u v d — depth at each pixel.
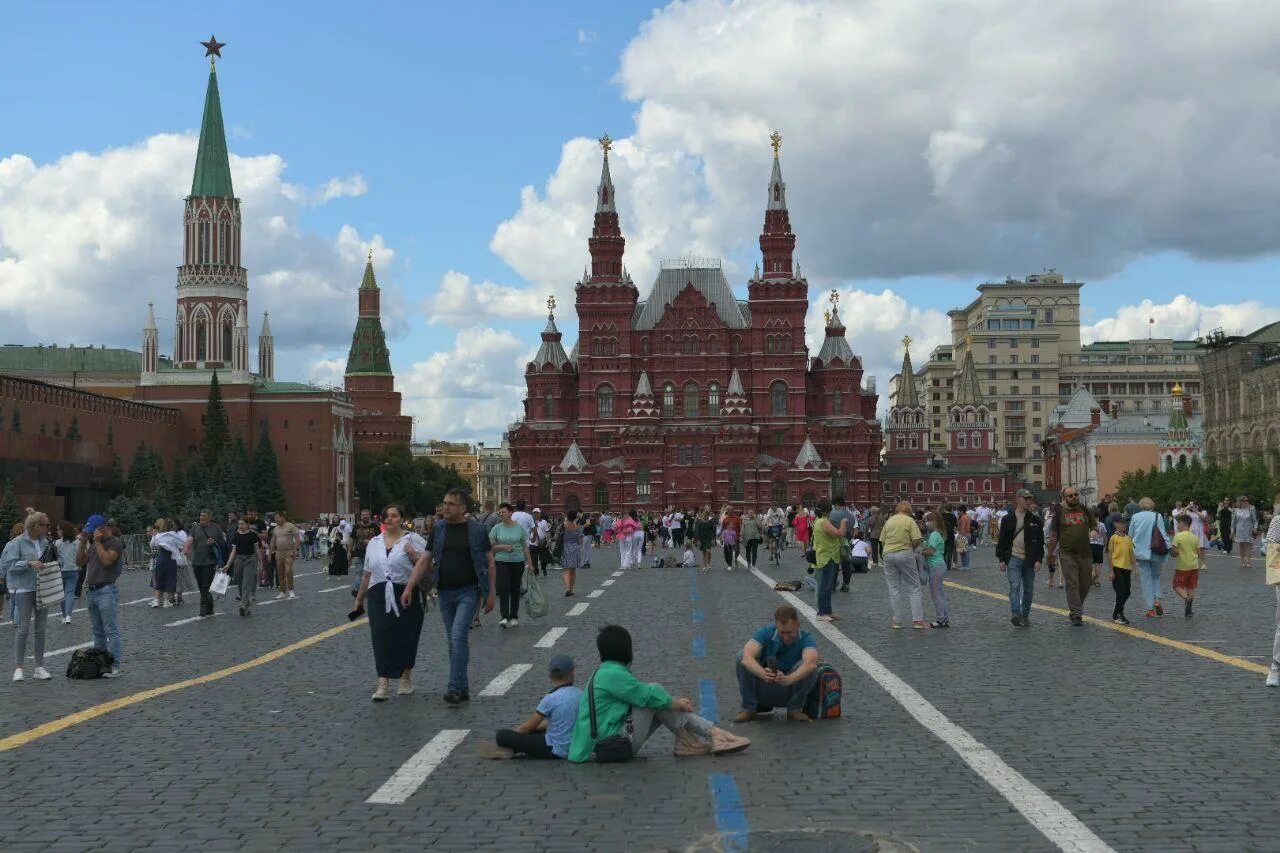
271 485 186.50
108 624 25.48
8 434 117.31
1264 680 22.56
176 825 13.33
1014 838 12.48
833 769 15.77
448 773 15.81
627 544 69.56
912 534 32.34
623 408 198.38
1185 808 13.55
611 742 16.36
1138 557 35.00
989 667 24.77
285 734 18.44
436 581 21.81
